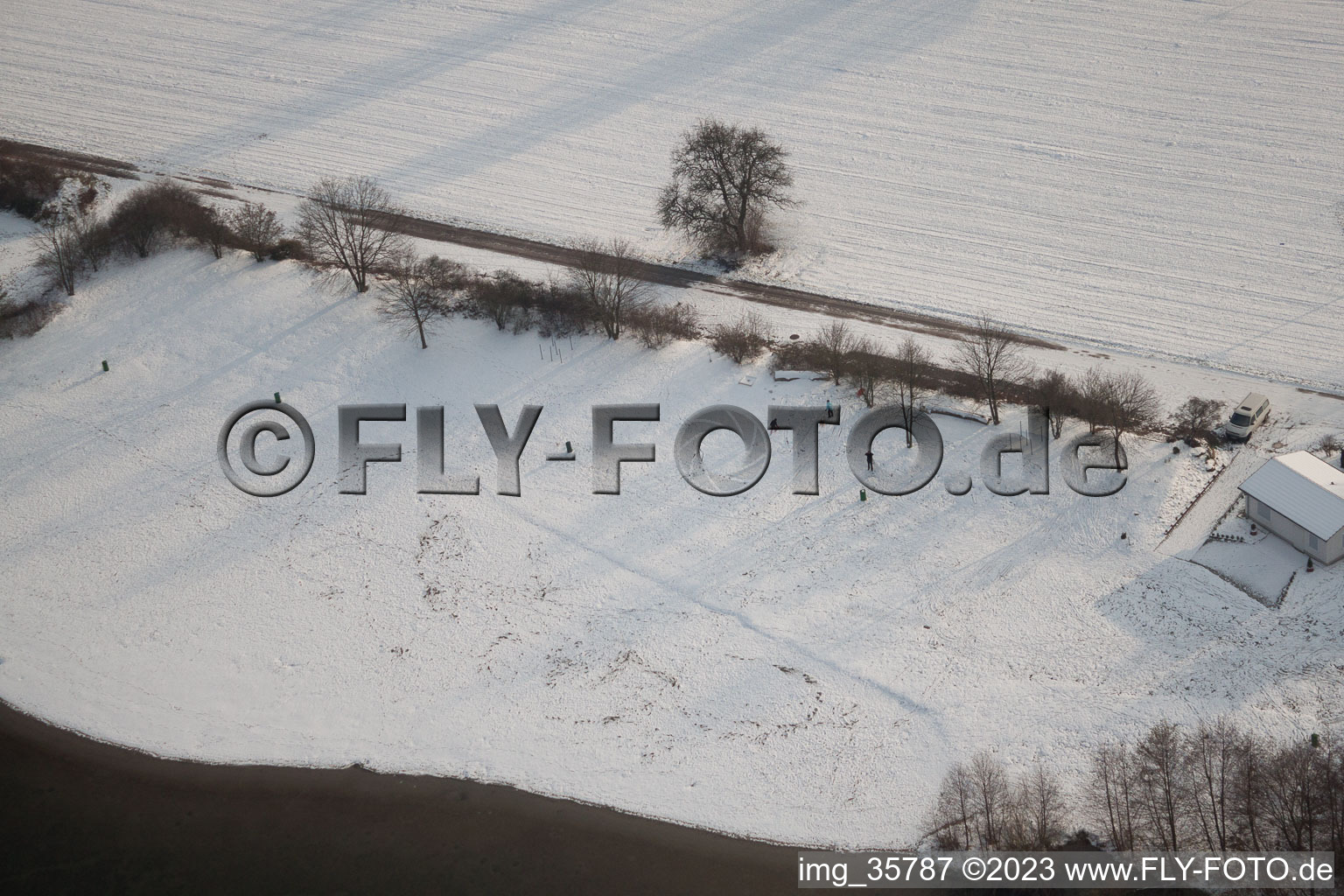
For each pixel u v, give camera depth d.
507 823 65.38
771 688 70.69
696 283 105.31
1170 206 114.56
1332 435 85.88
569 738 69.06
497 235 112.19
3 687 72.75
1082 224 112.75
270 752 69.12
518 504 82.94
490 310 96.38
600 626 74.88
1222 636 71.75
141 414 90.19
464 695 71.56
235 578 78.81
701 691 70.81
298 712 71.06
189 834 65.56
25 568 79.75
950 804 63.44
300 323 97.12
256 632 75.56
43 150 125.12
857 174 121.50
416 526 81.75
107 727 70.62
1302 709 67.00
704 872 62.69
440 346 94.94
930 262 108.25
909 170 121.94
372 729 70.06
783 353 93.25
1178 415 88.38
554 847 64.25
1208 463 83.75
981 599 75.00
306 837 65.25
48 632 75.75
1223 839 60.78
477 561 79.38
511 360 94.00
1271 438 86.44
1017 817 62.06
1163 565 76.50
